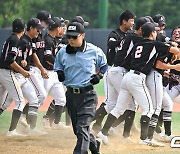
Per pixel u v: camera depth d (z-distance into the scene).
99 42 69.56
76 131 21.83
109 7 116.75
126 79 26.25
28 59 28.91
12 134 28.66
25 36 28.72
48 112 32.12
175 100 30.36
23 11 113.50
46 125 32.06
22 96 28.56
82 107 21.59
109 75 27.98
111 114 26.66
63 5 116.12
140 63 25.97
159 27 29.23
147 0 116.94
